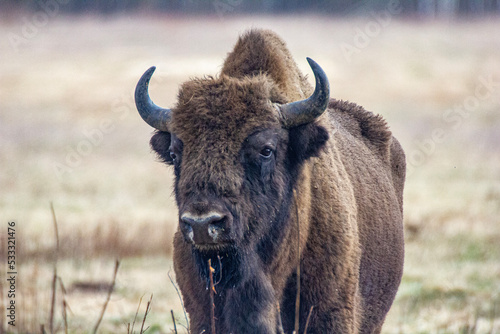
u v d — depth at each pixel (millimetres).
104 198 69125
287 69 20016
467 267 44188
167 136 18891
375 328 22891
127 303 36031
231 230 16109
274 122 17328
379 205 22906
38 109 112812
